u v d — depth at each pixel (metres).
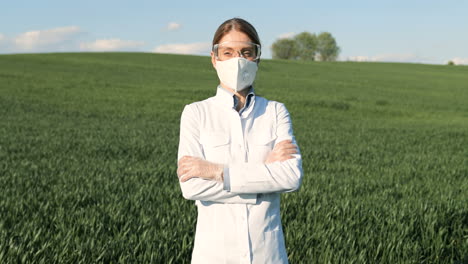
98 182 7.99
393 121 32.16
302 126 25.95
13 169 9.39
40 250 4.11
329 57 122.00
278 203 2.26
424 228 5.45
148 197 6.72
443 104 41.16
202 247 2.19
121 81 45.91
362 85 52.88
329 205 6.29
